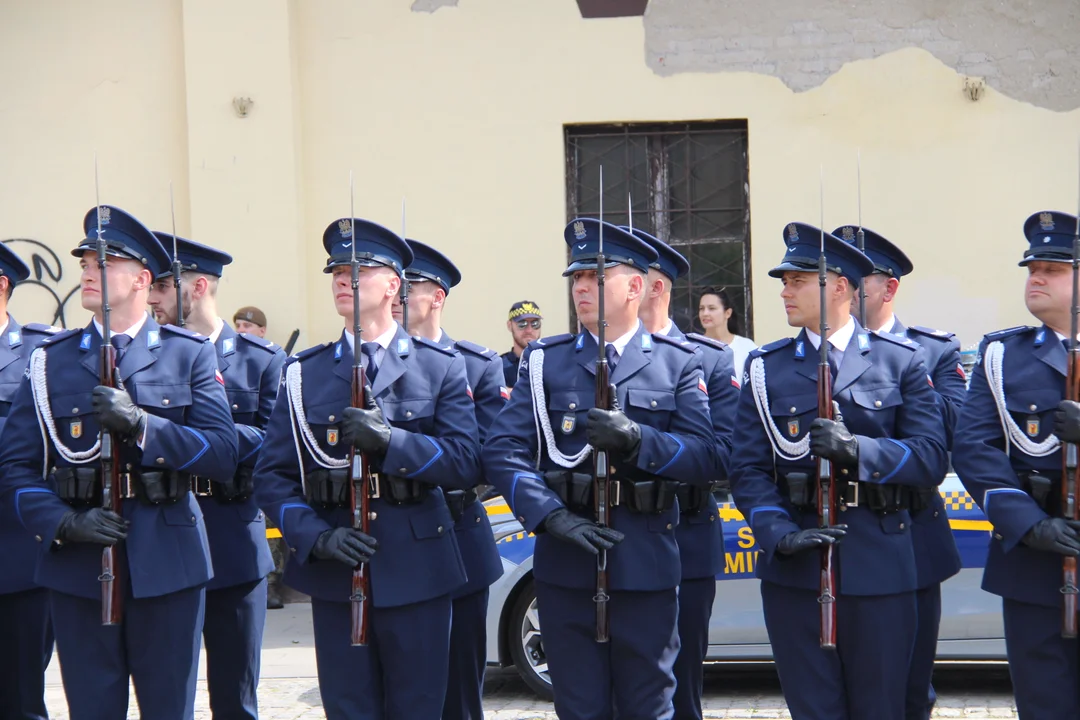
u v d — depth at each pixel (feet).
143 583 35.70
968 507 50.60
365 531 34.50
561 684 35.32
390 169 76.07
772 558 34.27
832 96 74.13
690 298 76.28
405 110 75.97
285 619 71.00
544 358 36.42
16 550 41.60
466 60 75.77
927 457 34.17
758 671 57.93
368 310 36.17
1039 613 33.78
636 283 36.37
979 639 50.37
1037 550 33.71
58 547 36.01
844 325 35.86
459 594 40.55
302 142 76.38
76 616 35.96
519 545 53.31
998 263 73.26
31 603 42.34
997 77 73.20
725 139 75.92
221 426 37.76
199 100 75.46
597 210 76.28
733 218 75.82
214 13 75.41
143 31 77.41
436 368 36.68
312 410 35.63
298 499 35.60
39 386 36.99
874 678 34.01
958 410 41.27
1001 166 73.20
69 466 36.60
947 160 73.51
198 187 75.46
